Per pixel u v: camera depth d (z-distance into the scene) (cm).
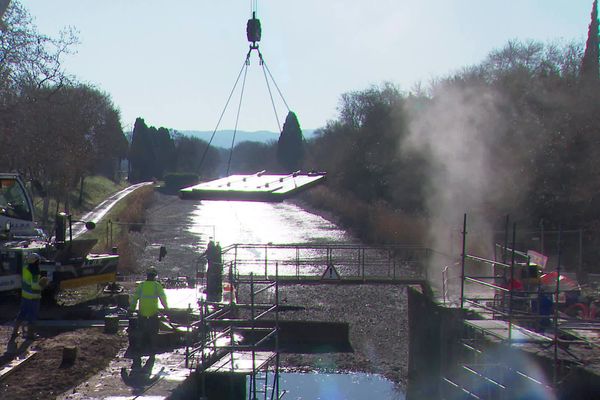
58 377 1688
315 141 11112
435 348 2391
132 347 1980
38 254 2489
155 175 16975
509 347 1791
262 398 2127
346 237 7125
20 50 5525
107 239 4584
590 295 2459
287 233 7581
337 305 3500
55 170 6288
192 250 5981
